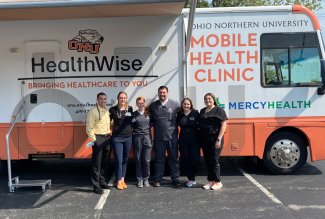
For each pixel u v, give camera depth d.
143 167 6.91
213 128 6.54
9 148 7.31
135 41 7.30
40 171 8.37
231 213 5.45
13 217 5.50
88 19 7.30
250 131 7.36
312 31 7.32
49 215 5.55
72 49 7.33
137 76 7.34
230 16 7.30
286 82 7.36
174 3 6.19
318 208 5.61
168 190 6.68
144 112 6.84
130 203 6.00
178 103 6.97
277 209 5.58
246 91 7.34
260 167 8.27
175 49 7.30
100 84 7.35
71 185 7.17
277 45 7.32
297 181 7.09
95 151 6.62
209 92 7.33
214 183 6.69
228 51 7.31
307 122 7.34
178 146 6.90
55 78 7.37
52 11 6.55
